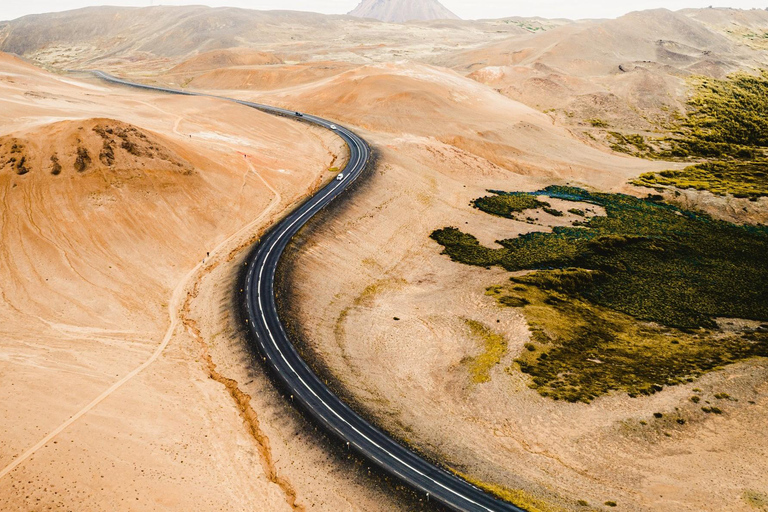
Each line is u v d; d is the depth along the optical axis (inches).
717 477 1246.9
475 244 2800.2
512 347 1804.9
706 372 1660.9
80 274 1937.7
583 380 1630.2
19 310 1710.1
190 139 3265.3
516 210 3218.5
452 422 1480.1
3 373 1384.1
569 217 3189.0
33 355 1497.3
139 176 2421.3
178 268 2198.6
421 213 3061.0
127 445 1224.2
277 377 1594.5
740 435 1371.8
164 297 1999.3
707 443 1357.0
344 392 1560.0
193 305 1974.7
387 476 1269.7
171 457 1218.0
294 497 1202.0
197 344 1744.6
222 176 2864.2
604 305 2247.8
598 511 1173.7
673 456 1325.0
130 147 2488.9
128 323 1781.5
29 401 1300.4
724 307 2252.7
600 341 1904.5
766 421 1407.5
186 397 1443.2
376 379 1657.2
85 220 2144.4
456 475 1282.0
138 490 1112.8
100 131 2452.0
